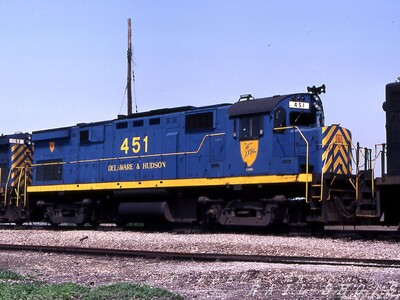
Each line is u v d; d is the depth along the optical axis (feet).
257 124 58.13
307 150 54.60
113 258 40.01
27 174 83.35
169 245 48.19
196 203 64.85
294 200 55.93
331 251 40.57
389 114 50.01
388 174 49.52
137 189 68.69
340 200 55.77
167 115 66.74
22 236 61.41
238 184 58.90
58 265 37.17
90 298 23.93
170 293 24.88
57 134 78.43
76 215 75.82
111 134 72.23
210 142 61.98
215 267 33.50
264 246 44.34
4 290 25.23
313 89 60.08
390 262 33.14
